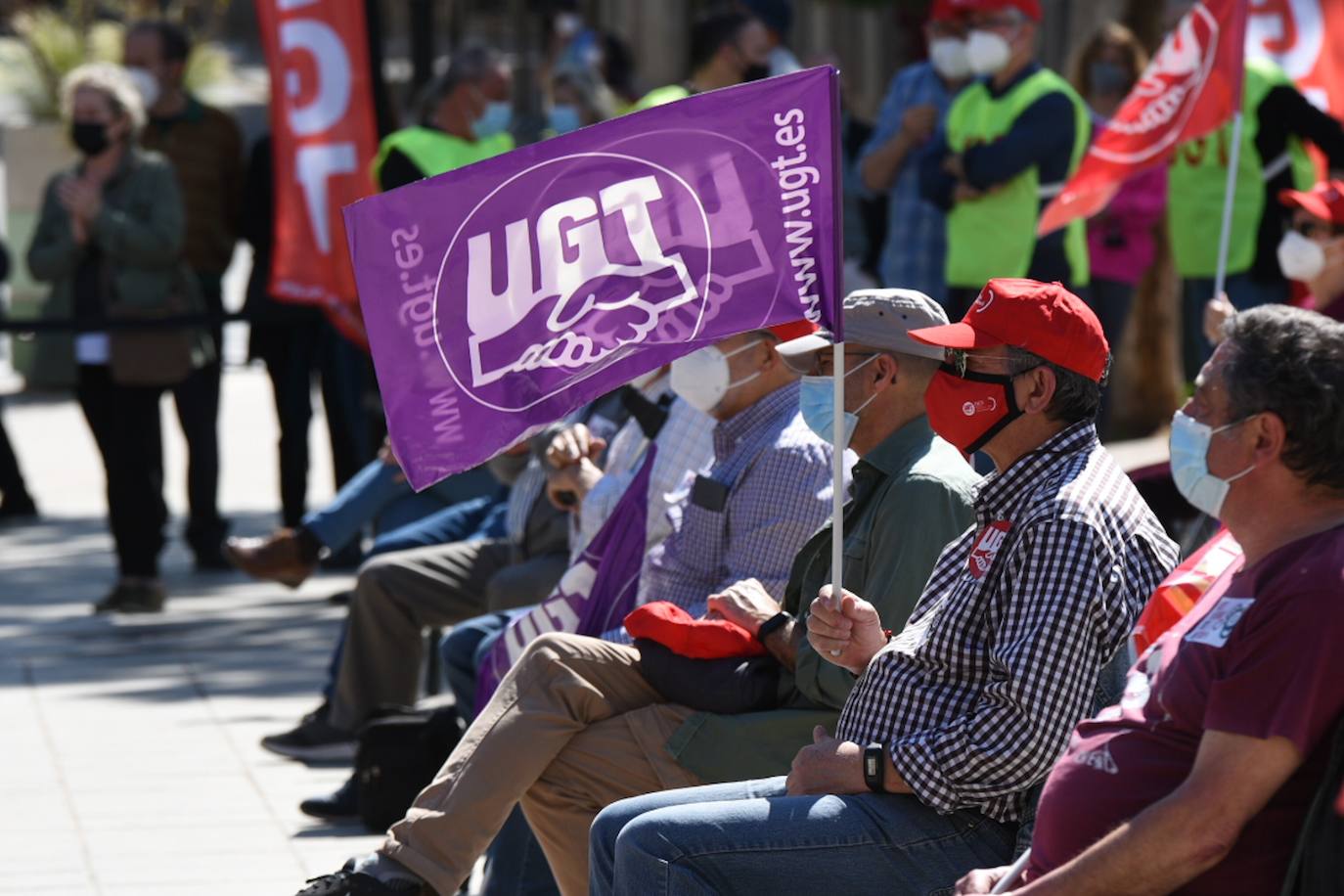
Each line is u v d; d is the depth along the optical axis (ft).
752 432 55.98
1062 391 42.91
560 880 51.98
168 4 210.59
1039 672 40.75
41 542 132.26
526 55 234.38
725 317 44.83
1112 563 41.39
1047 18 157.99
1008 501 43.14
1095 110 107.04
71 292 109.09
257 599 112.78
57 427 182.70
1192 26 73.56
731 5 102.89
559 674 50.93
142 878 63.72
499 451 45.85
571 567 61.00
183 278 110.83
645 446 64.08
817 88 44.32
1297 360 34.37
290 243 101.65
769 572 54.60
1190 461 35.42
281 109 100.94
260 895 62.13
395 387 46.03
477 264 45.68
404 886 49.37
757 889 42.60
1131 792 36.14
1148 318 133.90
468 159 102.63
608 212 45.29
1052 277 94.94
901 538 48.14
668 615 51.08
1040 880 35.29
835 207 44.21
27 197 192.44
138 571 108.88
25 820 70.23
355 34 101.35
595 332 45.39
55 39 191.42
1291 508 34.81
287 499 122.31
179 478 155.63
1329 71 84.99
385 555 76.13
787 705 50.47
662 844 42.73
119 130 108.88
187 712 86.28
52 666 95.61
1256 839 34.45
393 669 75.15
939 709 43.01
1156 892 34.50
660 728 50.39
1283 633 33.47
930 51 95.66
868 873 42.42
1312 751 33.86
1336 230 68.44
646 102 102.53
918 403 49.29
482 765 50.14
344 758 78.33
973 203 93.15
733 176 44.73
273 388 121.80
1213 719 33.86
